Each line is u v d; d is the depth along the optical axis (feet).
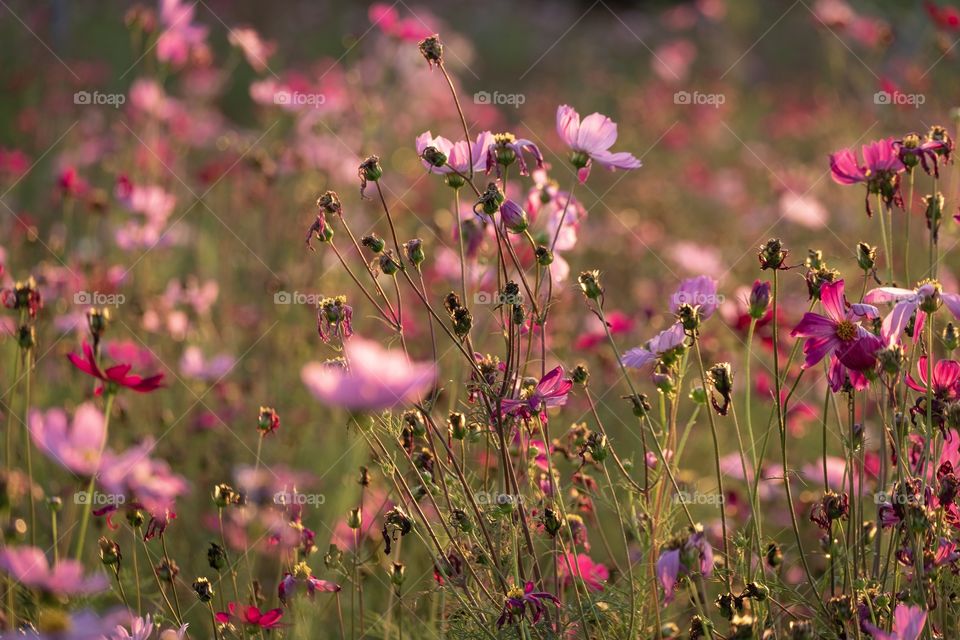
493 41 36.29
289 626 10.48
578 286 10.15
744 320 11.30
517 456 10.44
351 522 10.37
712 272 14.42
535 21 40.16
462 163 10.19
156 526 10.37
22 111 19.39
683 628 10.52
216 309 13.61
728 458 11.45
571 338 12.23
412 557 10.89
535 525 10.25
